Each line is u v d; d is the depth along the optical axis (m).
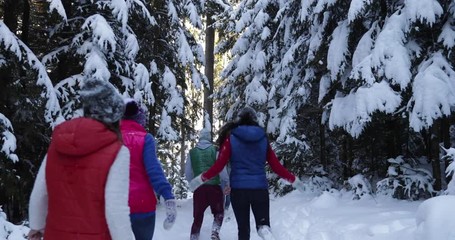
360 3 6.44
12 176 6.54
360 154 9.90
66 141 2.13
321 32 8.07
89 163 2.13
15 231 4.75
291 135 8.98
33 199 2.29
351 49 7.60
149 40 9.70
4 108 7.00
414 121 5.77
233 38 14.08
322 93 7.95
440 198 4.01
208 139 6.14
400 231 4.32
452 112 6.06
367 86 6.32
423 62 6.15
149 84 8.26
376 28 6.82
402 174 6.91
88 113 2.31
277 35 10.29
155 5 10.01
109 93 2.30
